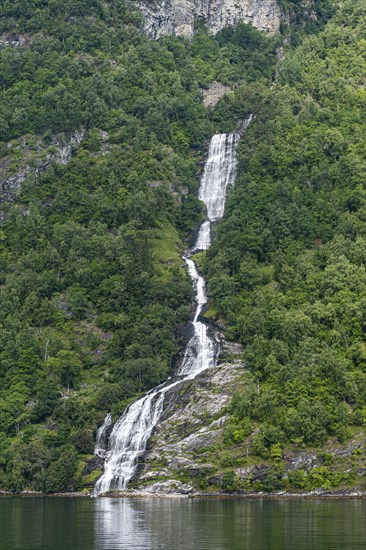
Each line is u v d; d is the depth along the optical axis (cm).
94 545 14838
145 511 18638
